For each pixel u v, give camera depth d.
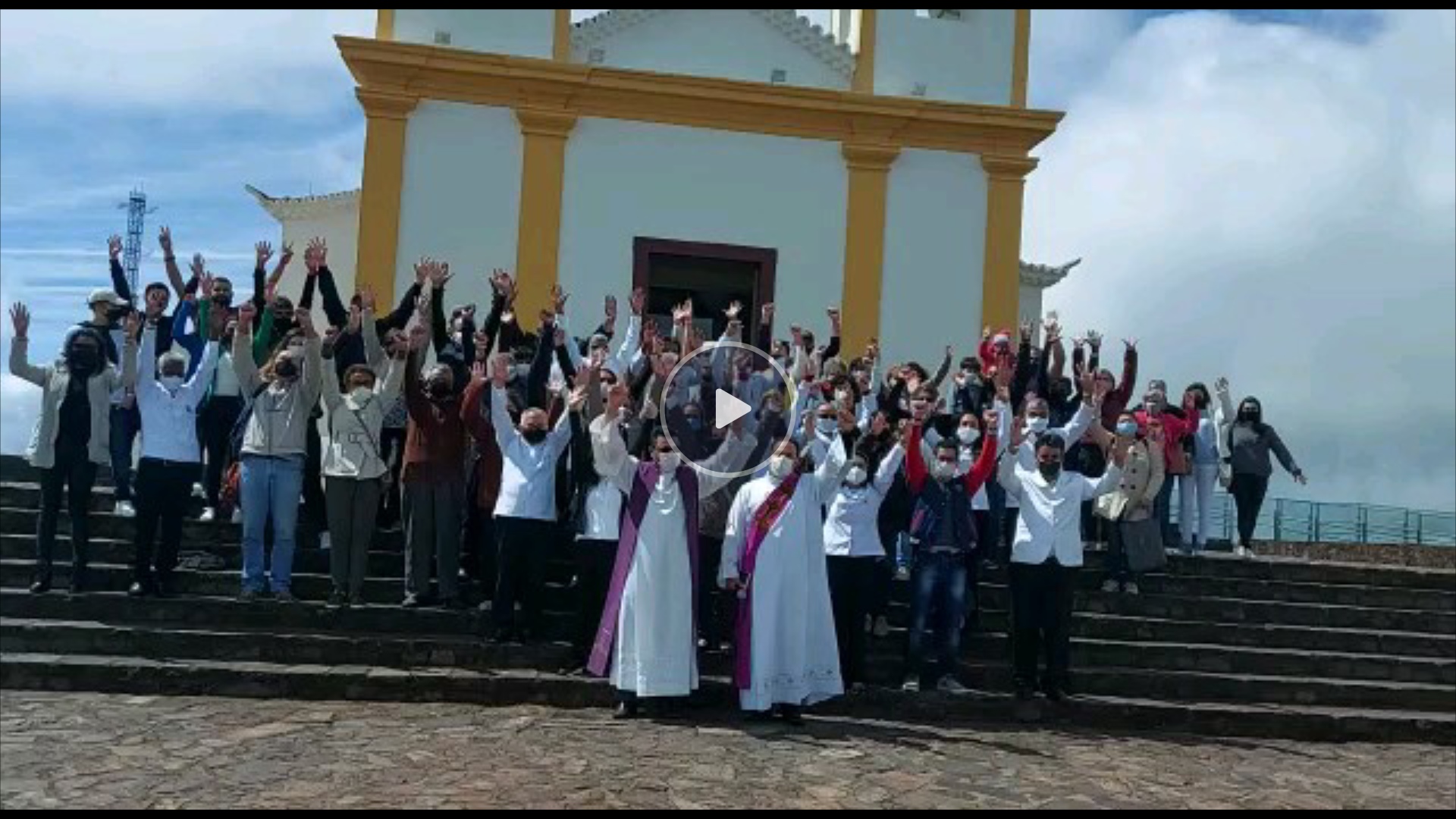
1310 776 8.67
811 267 15.84
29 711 8.13
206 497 10.96
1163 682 10.41
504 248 15.22
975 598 10.63
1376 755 9.58
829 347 12.55
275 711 8.49
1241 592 12.32
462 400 10.02
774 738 8.50
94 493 11.16
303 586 10.21
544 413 9.65
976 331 16.02
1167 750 9.11
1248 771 8.66
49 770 6.93
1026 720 9.63
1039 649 10.66
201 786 6.80
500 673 9.27
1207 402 13.52
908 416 10.13
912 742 8.64
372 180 14.97
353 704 8.82
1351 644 11.61
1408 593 12.49
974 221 16.12
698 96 15.50
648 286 15.52
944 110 15.88
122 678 8.74
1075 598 11.53
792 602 8.87
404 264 14.99
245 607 9.65
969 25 16.39
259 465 9.84
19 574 9.98
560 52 15.39
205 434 10.91
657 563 8.70
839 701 9.41
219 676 8.82
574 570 10.66
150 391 9.67
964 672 10.03
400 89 15.01
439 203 15.09
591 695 9.15
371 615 9.77
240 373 10.12
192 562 10.38
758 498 8.95
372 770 7.25
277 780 6.98
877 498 9.61
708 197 15.66
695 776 7.46
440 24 15.24
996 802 7.34
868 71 16.03
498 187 15.24
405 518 10.05
